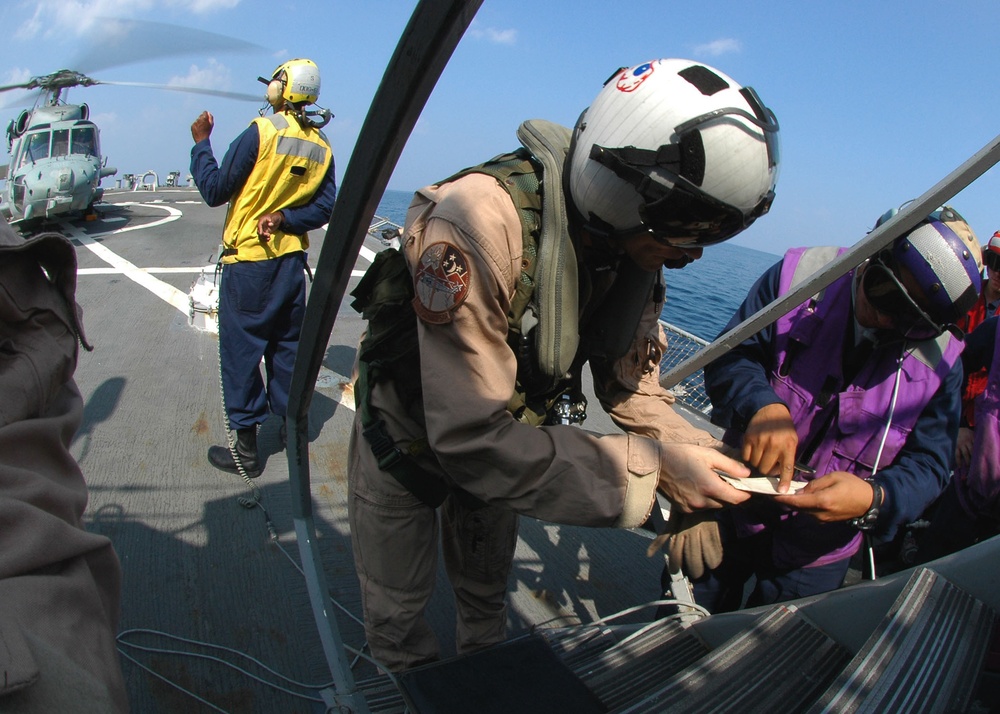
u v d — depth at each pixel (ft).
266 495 9.87
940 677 3.36
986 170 3.96
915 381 5.33
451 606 8.02
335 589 8.05
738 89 3.71
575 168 3.86
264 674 6.77
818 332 5.68
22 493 2.80
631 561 9.40
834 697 3.20
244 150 9.39
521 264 3.91
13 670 2.07
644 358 5.45
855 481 4.83
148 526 8.86
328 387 13.60
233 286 9.61
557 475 3.91
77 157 30.66
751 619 4.87
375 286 4.59
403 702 4.82
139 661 6.72
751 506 6.07
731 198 3.57
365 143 3.15
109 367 13.52
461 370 3.80
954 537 8.18
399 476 4.69
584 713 4.34
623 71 3.95
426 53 2.71
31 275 3.28
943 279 4.61
